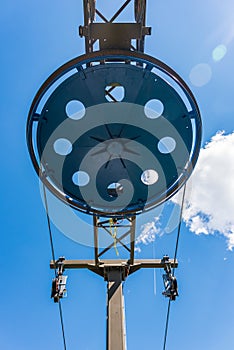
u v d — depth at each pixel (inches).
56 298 269.9
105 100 197.9
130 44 221.5
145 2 227.1
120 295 263.0
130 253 302.7
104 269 297.4
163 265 308.0
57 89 193.0
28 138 192.4
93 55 185.6
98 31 217.8
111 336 224.2
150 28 222.1
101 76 194.5
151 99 199.2
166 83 195.5
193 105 193.8
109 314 241.6
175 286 276.1
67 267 306.3
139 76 195.2
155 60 187.9
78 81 193.8
